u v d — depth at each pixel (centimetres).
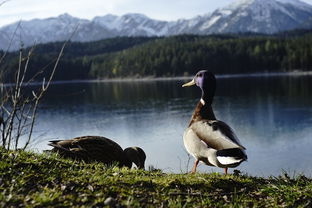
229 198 581
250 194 597
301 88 10312
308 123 5059
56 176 591
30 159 637
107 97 10769
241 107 7206
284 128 4841
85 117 6775
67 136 4866
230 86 12306
